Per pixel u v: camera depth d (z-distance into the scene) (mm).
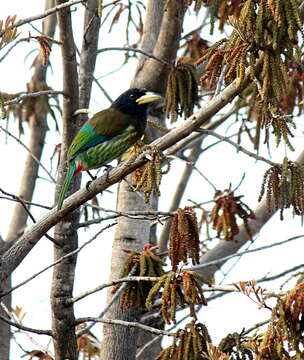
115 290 11664
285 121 9609
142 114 13594
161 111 14758
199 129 10180
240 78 9125
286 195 11023
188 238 9836
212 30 10883
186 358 8977
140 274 10453
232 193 14164
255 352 8680
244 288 8820
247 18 9055
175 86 12477
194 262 9883
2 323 15906
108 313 13227
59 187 12703
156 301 12891
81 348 15023
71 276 11625
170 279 9422
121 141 13195
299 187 10852
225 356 8688
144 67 14727
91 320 11023
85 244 10383
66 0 12000
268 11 8938
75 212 11711
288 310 8367
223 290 9312
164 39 14469
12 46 10820
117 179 10203
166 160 9422
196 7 11086
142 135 13672
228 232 14008
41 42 11031
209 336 9211
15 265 11141
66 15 11945
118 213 10445
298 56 9508
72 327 11359
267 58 9117
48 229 11055
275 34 8961
